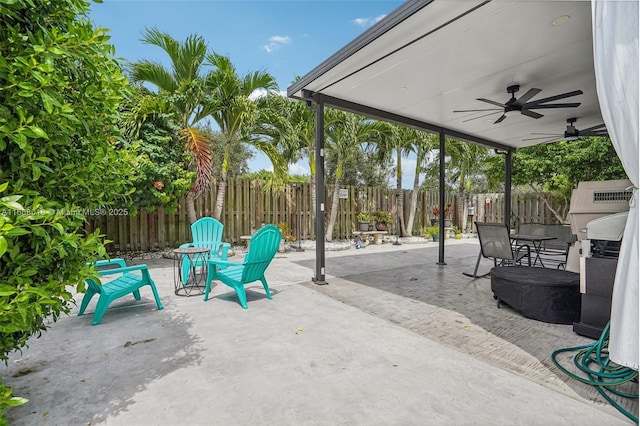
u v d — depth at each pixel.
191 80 6.52
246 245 8.11
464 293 4.35
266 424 1.72
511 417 1.78
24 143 1.31
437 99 5.00
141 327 3.06
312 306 3.74
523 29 3.09
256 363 2.37
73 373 2.23
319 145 4.79
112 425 1.71
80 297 4.05
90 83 1.77
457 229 11.99
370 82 4.35
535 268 4.00
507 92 4.60
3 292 1.28
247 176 12.71
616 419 1.76
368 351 2.58
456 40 3.29
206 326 3.09
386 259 7.14
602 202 3.72
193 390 2.03
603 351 2.56
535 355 2.53
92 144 1.92
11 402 1.38
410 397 1.96
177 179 6.09
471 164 11.40
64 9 1.59
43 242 1.57
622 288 1.76
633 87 1.63
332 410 1.83
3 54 1.38
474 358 2.47
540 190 12.21
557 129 6.66
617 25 1.68
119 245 6.82
